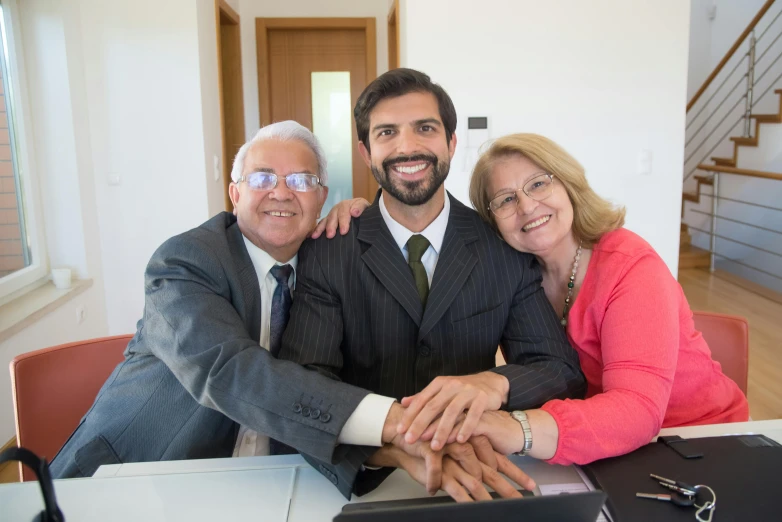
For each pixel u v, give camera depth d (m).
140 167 3.84
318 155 1.46
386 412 1.03
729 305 4.67
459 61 3.57
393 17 4.59
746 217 5.71
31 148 3.46
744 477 0.97
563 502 0.75
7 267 3.25
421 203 1.33
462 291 1.37
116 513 0.92
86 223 3.67
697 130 6.42
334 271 1.36
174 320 1.19
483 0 3.53
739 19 6.61
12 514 0.91
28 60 3.43
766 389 3.20
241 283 1.33
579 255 1.47
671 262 3.89
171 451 1.29
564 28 3.58
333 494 0.99
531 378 1.22
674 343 1.23
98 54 3.72
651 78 3.67
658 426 1.13
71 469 1.27
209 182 3.99
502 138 1.44
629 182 3.79
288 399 1.05
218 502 0.96
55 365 1.52
